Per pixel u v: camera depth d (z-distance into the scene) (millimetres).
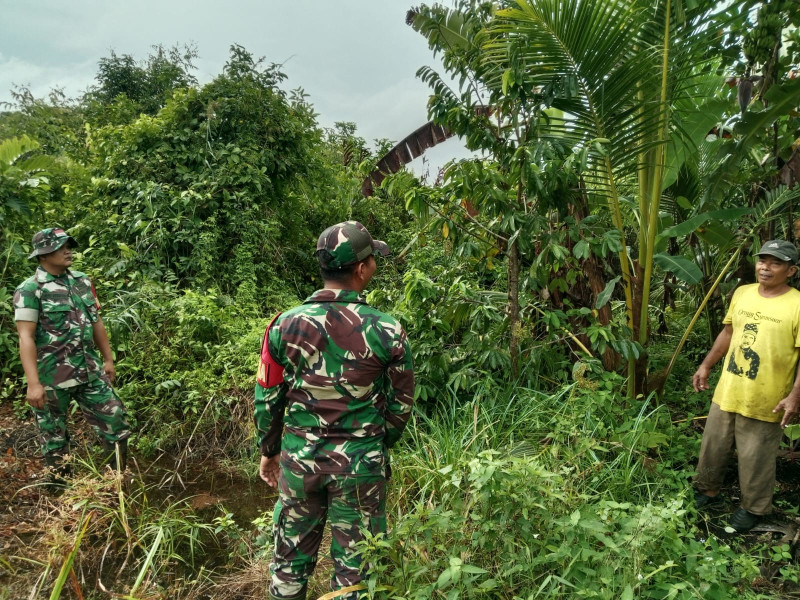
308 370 2021
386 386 2154
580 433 3320
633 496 3191
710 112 4910
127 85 14375
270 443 2193
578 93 3875
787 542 3080
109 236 6691
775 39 3783
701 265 5246
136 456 4234
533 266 4148
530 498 2277
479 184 3893
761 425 3135
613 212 4211
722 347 3521
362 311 2045
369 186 9102
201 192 7090
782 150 4324
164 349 4934
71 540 2869
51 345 3430
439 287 4363
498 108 4125
